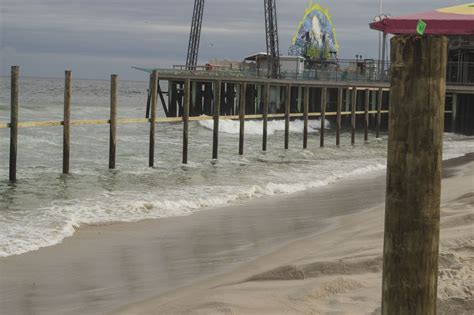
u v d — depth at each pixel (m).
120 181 21.73
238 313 6.64
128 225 13.81
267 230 13.23
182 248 11.51
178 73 52.59
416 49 3.49
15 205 16.17
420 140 3.55
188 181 21.92
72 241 12.12
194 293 7.99
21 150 29.31
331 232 12.44
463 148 36.34
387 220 3.71
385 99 55.12
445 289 6.16
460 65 52.41
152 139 25.72
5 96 86.94
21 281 9.28
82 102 89.69
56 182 21.11
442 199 14.31
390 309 3.73
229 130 48.56
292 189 19.97
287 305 6.75
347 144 40.06
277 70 58.75
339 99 38.16
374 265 7.92
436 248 3.68
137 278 9.42
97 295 8.55
